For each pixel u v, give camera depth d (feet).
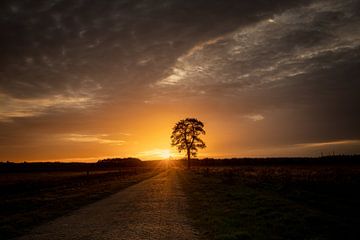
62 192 90.99
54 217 48.75
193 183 99.86
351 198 51.67
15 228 40.37
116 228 37.81
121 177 162.50
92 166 406.62
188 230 34.73
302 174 97.19
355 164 214.07
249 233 31.17
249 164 300.20
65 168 361.30
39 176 203.92
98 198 72.59
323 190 61.36
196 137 247.09
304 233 30.60
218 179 110.52
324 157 273.33
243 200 54.54
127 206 56.90
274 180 86.84
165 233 33.78
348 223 33.88
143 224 39.37
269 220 36.70
